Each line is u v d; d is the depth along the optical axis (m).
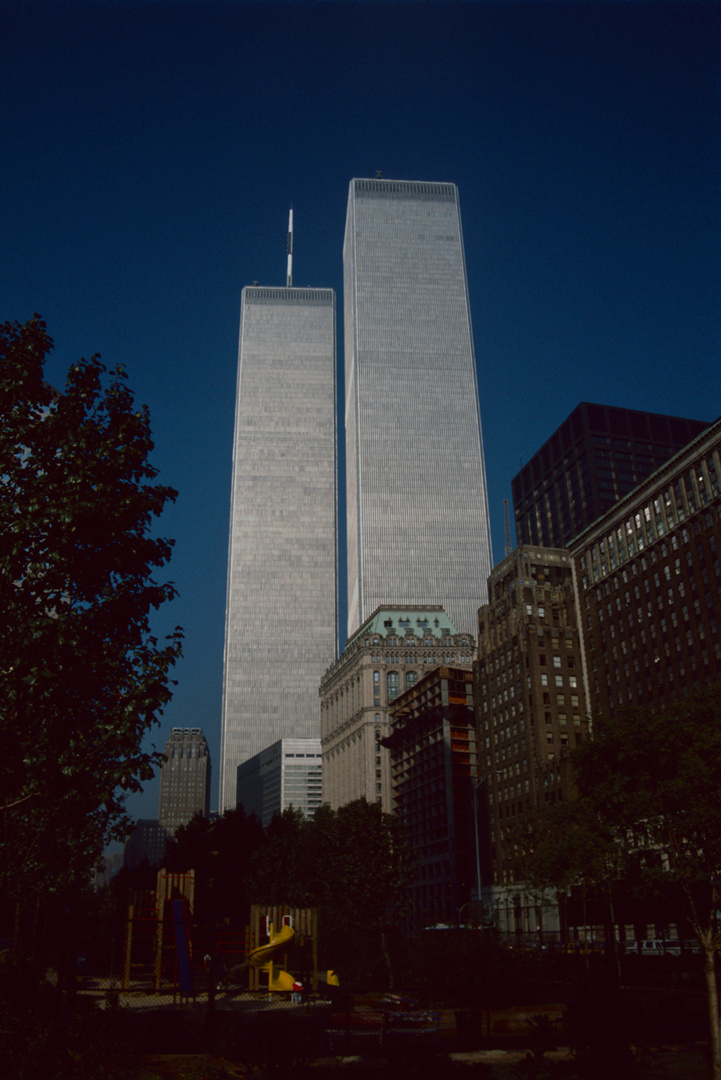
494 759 153.00
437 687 182.75
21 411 22.66
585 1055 19.70
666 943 72.19
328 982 51.56
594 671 137.88
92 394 24.17
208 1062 23.73
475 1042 28.56
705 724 33.91
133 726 21.11
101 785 22.62
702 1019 33.97
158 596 23.12
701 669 114.12
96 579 22.73
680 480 121.56
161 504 23.34
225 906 133.75
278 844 130.62
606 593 136.88
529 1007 38.78
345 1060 25.34
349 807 95.69
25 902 37.81
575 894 39.06
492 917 138.75
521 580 153.62
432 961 42.47
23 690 20.94
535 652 144.38
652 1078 21.27
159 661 22.17
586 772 35.09
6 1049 18.80
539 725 139.62
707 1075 22.34
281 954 53.78
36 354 23.59
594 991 20.94
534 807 106.62
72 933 29.81
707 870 28.59
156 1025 29.06
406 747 197.12
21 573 21.41
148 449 23.73
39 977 23.98
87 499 21.78
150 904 60.69
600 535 139.62
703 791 30.36
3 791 22.27
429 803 179.75
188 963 51.75
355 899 89.19
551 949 73.00
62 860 29.34
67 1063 18.83
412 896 182.50
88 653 21.64
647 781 32.53
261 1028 25.06
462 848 166.88
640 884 30.78
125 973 53.12
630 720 34.66
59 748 21.28
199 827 155.25
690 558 118.19
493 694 156.12
